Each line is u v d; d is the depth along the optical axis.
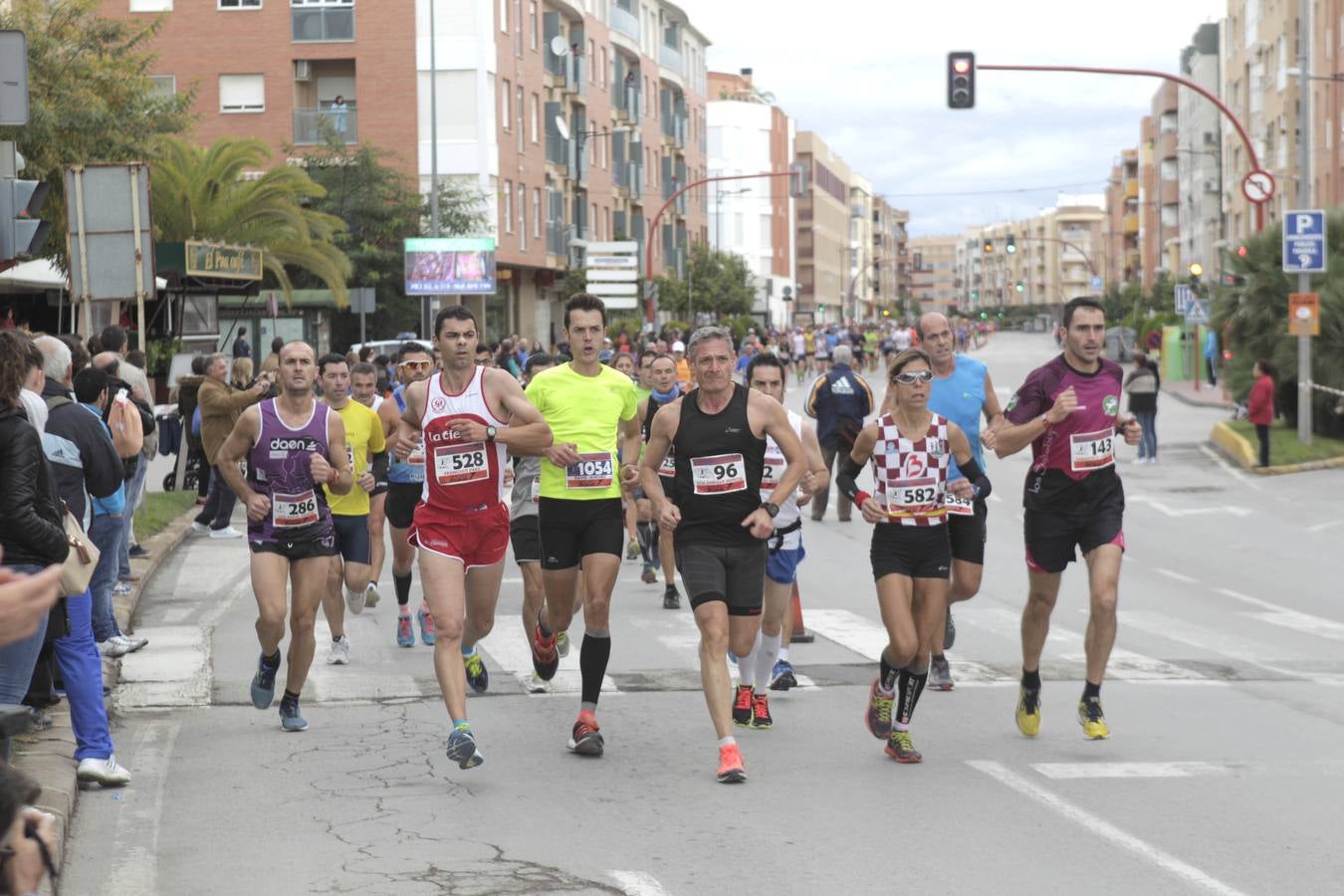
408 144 58.53
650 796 8.12
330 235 45.78
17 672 7.39
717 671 8.48
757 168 127.50
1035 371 9.33
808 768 8.77
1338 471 29.42
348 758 9.05
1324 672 11.85
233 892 6.55
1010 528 22.78
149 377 39.62
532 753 9.18
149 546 19.05
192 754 9.16
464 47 58.53
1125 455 33.97
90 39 34.03
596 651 9.15
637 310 63.91
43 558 7.32
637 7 86.25
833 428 22.19
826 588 16.44
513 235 63.28
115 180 19.08
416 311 55.38
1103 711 10.34
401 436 9.06
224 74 58.19
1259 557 19.25
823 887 6.54
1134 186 161.25
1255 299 34.97
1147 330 69.94
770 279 125.75
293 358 9.60
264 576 9.60
